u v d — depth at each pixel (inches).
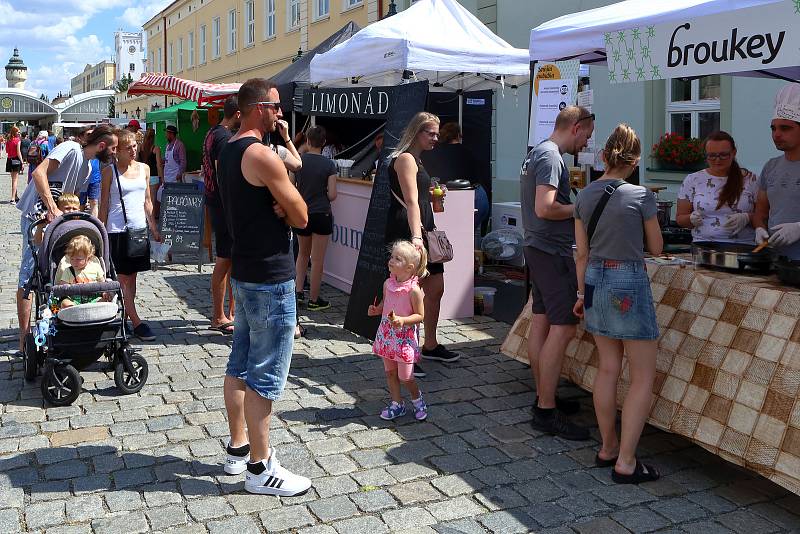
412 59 293.1
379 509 144.5
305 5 824.3
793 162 193.6
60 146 226.1
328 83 375.2
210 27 1225.4
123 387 204.5
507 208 396.5
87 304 197.6
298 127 500.1
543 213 169.0
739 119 316.8
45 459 164.9
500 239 378.0
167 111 616.4
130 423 185.5
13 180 773.3
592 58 241.4
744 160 316.5
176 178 525.3
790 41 142.5
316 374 223.9
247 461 158.4
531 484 155.4
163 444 173.3
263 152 138.6
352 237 326.6
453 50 299.1
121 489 151.5
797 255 181.9
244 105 144.8
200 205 393.4
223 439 176.2
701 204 207.5
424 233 217.8
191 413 192.1
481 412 194.1
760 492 152.9
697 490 153.3
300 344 255.4
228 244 260.7
